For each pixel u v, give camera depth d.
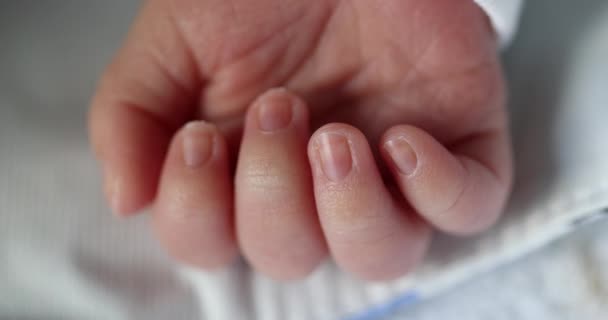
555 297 0.10
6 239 0.10
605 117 0.09
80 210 0.10
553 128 0.10
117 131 0.09
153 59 0.09
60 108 0.10
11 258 0.10
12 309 0.10
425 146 0.08
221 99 0.10
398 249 0.09
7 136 0.10
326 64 0.10
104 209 0.10
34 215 0.10
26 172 0.10
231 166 0.09
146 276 0.10
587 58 0.10
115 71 0.09
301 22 0.09
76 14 0.11
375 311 0.10
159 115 0.10
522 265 0.10
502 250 0.09
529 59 0.10
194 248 0.09
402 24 0.09
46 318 0.10
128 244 0.10
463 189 0.09
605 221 0.10
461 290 0.10
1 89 0.10
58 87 0.11
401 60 0.09
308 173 0.08
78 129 0.10
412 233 0.09
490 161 0.09
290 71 0.10
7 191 0.10
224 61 0.09
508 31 0.09
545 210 0.09
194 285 0.10
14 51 0.11
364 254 0.09
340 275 0.10
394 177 0.08
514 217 0.10
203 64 0.09
